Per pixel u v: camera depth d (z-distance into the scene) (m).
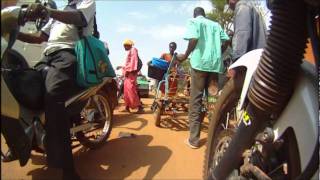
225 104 2.97
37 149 3.82
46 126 3.61
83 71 4.05
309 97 1.96
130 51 8.49
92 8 4.04
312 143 1.88
